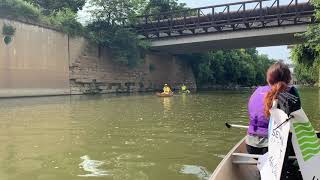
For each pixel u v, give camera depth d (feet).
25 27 116.57
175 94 140.15
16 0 114.01
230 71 250.37
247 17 144.36
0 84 107.96
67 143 37.70
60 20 134.82
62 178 25.77
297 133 15.11
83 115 62.08
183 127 47.75
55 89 128.67
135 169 28.02
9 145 36.88
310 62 107.04
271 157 15.78
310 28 94.12
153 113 65.21
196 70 221.46
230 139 39.55
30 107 77.36
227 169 18.98
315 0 93.61
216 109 72.84
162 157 31.76
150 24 165.37
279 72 16.21
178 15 187.42
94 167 28.66
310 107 72.64
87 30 147.84
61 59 131.64
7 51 110.11
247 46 170.50
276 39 151.02
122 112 67.00
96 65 150.20
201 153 33.19
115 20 157.69
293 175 16.81
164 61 193.88
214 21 150.30
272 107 15.72
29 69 117.70
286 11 140.15
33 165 29.25
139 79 174.70
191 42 156.15
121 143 37.55
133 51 158.71
